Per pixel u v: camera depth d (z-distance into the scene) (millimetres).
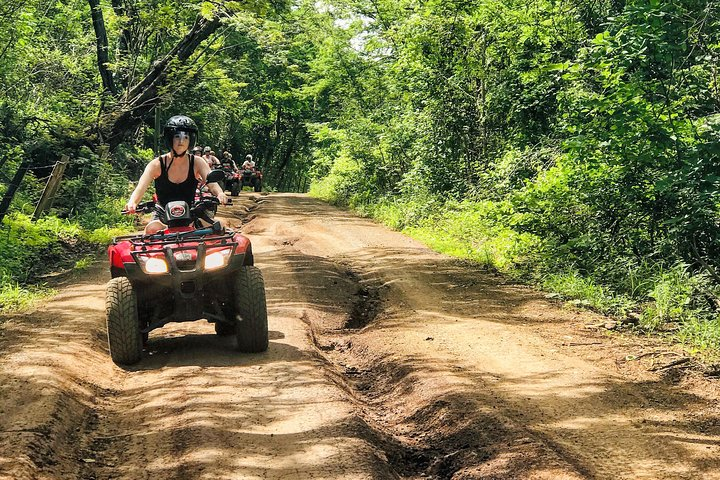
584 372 7262
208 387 6543
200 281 7344
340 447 5211
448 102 21062
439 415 6234
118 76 26828
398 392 7094
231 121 48875
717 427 5836
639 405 6332
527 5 17422
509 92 18297
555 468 4910
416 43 20734
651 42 9875
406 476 5266
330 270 12906
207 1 21938
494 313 10016
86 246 16094
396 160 27812
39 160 20312
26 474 4617
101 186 20625
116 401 6375
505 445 5422
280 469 4844
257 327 7664
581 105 11250
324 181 35875
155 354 7895
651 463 5074
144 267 7281
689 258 10594
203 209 7691
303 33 34219
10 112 19125
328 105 54375
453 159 21391
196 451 5086
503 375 7176
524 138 18312
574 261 12188
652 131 9969
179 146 7609
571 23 16781
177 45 23750
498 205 14711
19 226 15164
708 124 9391
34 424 5414
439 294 11273
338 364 8211
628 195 11219
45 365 6871
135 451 5219
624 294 10414
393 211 22078
